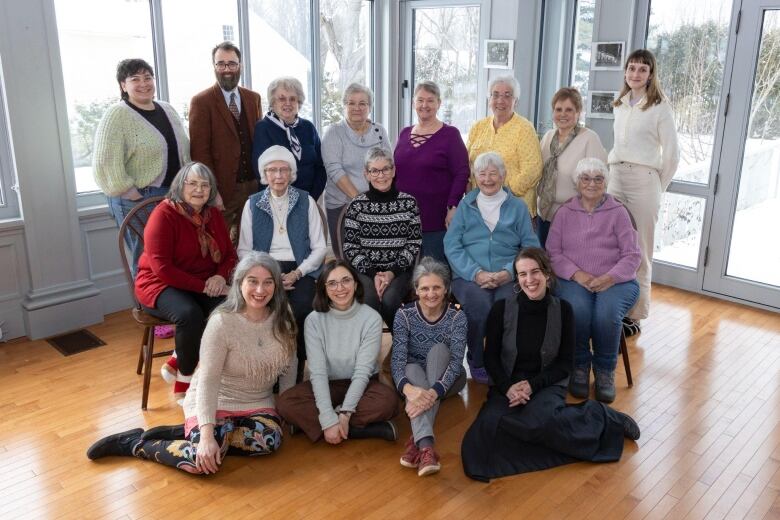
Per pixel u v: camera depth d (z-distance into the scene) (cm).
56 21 337
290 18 458
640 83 351
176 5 394
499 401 257
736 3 375
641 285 358
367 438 263
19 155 333
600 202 316
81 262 366
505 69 455
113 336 359
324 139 356
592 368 316
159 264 275
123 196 330
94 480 234
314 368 261
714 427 270
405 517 215
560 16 459
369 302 298
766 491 229
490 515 216
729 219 403
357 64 514
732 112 389
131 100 325
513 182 340
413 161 344
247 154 355
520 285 265
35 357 332
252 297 239
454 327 271
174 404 288
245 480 236
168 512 218
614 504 222
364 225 310
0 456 247
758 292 400
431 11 495
